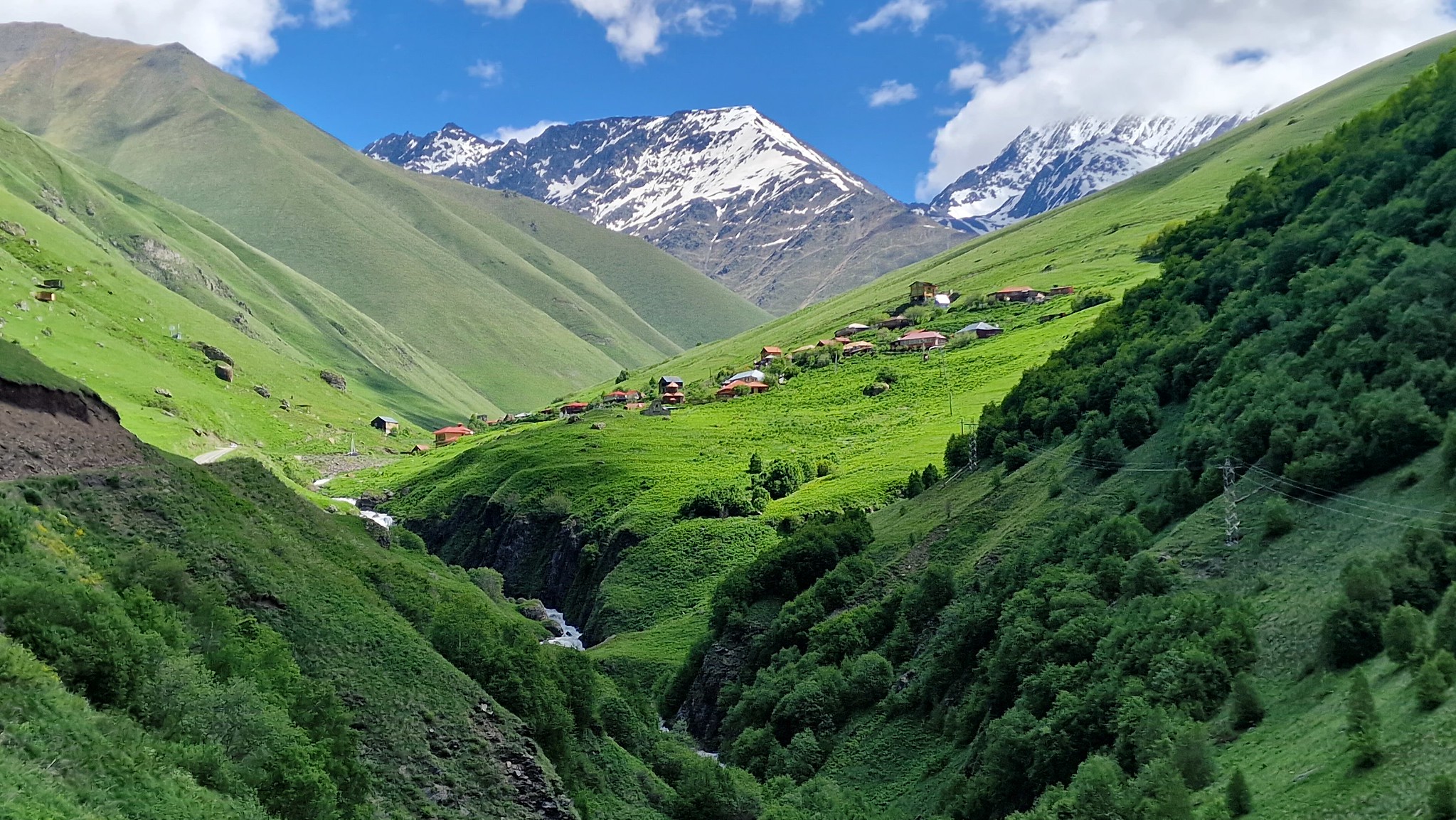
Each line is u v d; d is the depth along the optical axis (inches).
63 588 2175.2
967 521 5310.0
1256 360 4397.1
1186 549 3651.6
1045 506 4867.1
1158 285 6427.2
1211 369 4827.8
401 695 2999.5
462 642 3395.7
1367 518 3169.3
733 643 5521.7
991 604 4185.5
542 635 5167.3
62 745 1844.2
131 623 2245.3
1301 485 3526.1
